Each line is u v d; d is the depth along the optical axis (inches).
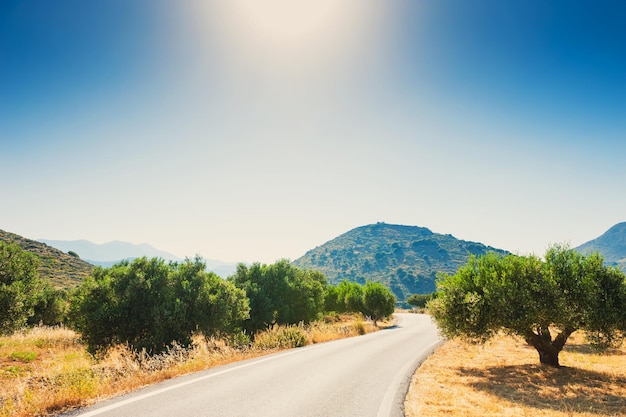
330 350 615.5
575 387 406.3
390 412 252.2
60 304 1323.8
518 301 485.7
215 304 740.7
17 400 230.5
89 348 681.0
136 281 706.2
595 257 494.3
